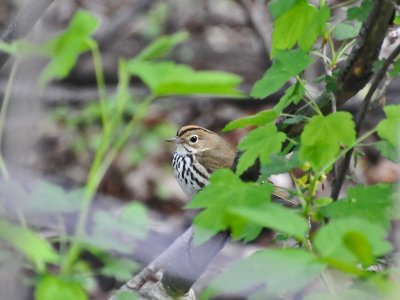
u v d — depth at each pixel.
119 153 26.06
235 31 30.39
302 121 9.16
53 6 27.89
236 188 7.26
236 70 28.03
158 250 13.19
